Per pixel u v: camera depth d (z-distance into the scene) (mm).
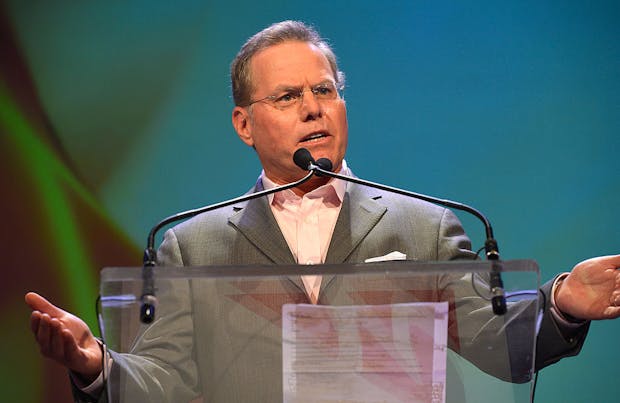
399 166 10672
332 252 5953
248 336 4070
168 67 11188
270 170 6535
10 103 11195
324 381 3895
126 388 4113
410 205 6227
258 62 6500
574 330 4793
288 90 6336
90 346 4324
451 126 10664
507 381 4020
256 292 4102
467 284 4062
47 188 11109
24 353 10906
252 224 6145
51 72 11219
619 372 10133
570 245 10367
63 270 11023
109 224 11023
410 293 4016
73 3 11297
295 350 3934
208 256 6043
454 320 4027
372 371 3883
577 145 10477
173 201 11000
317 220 6312
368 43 10875
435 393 3863
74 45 11242
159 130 11109
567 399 10172
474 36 10758
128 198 11039
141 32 11242
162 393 4141
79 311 10969
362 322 3918
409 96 10750
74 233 11031
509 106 10602
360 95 10805
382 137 10727
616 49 10516
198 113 11117
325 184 6445
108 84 11188
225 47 11188
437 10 10836
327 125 6277
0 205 11078
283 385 3908
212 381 4094
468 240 6113
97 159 11109
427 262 4027
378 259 5520
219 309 4129
